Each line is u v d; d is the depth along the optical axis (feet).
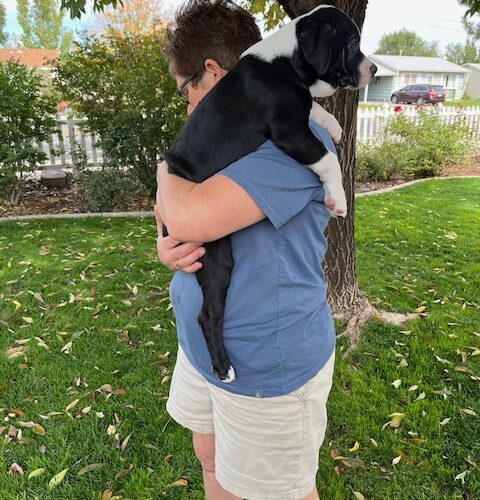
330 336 4.92
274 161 4.46
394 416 9.43
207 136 4.75
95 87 25.07
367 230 20.71
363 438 9.03
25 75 25.52
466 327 12.83
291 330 4.50
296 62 4.87
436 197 26.61
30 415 9.78
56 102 26.14
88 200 24.89
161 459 8.64
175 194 4.65
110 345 12.23
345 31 5.06
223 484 5.23
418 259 17.61
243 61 4.86
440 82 182.91
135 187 25.46
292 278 4.48
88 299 14.55
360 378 10.75
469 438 9.00
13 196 25.84
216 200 4.30
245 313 4.51
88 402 10.14
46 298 14.78
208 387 5.27
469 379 10.70
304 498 5.09
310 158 4.55
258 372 4.60
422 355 11.49
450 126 34.71
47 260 17.80
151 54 24.50
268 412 4.72
